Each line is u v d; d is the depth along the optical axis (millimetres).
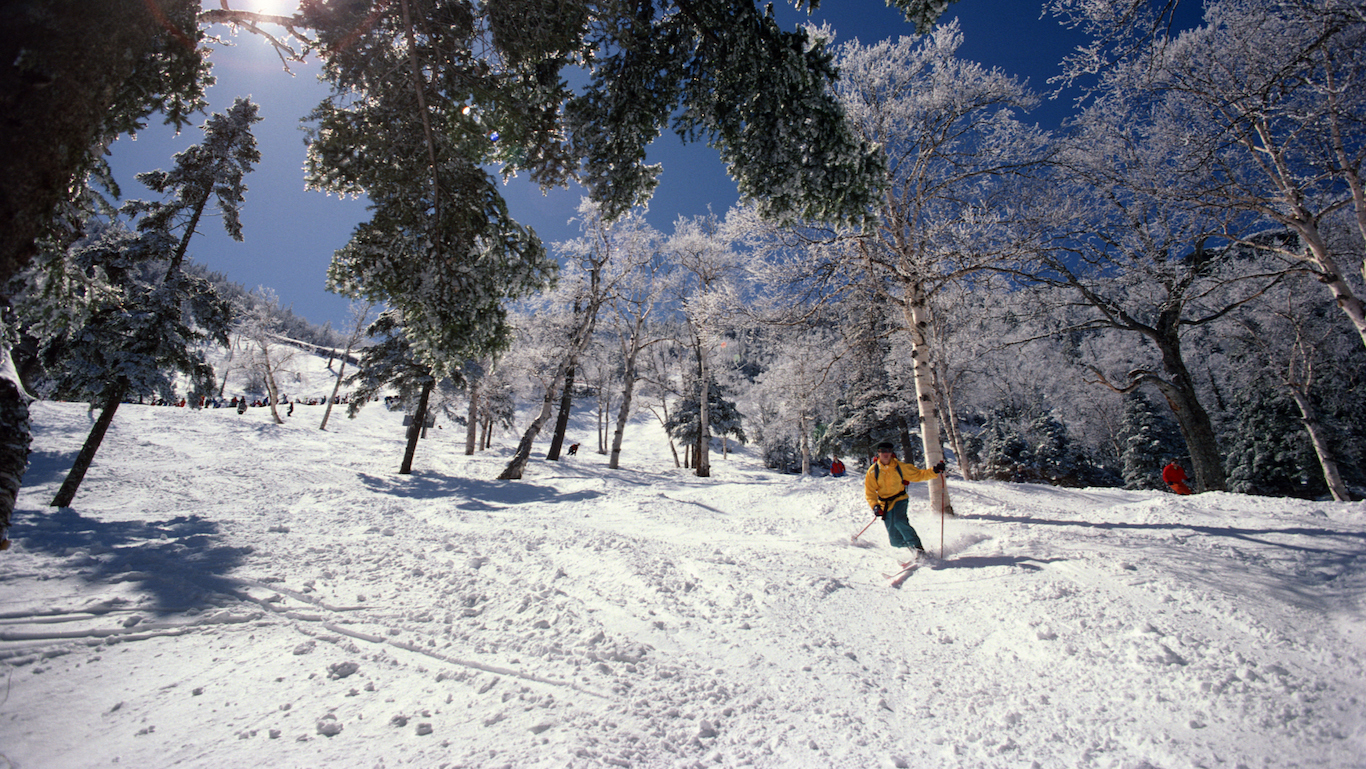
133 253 11523
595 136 5496
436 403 29188
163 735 2266
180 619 3510
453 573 4754
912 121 9375
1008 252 8570
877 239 8945
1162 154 10102
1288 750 2264
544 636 3488
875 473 5848
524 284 5918
